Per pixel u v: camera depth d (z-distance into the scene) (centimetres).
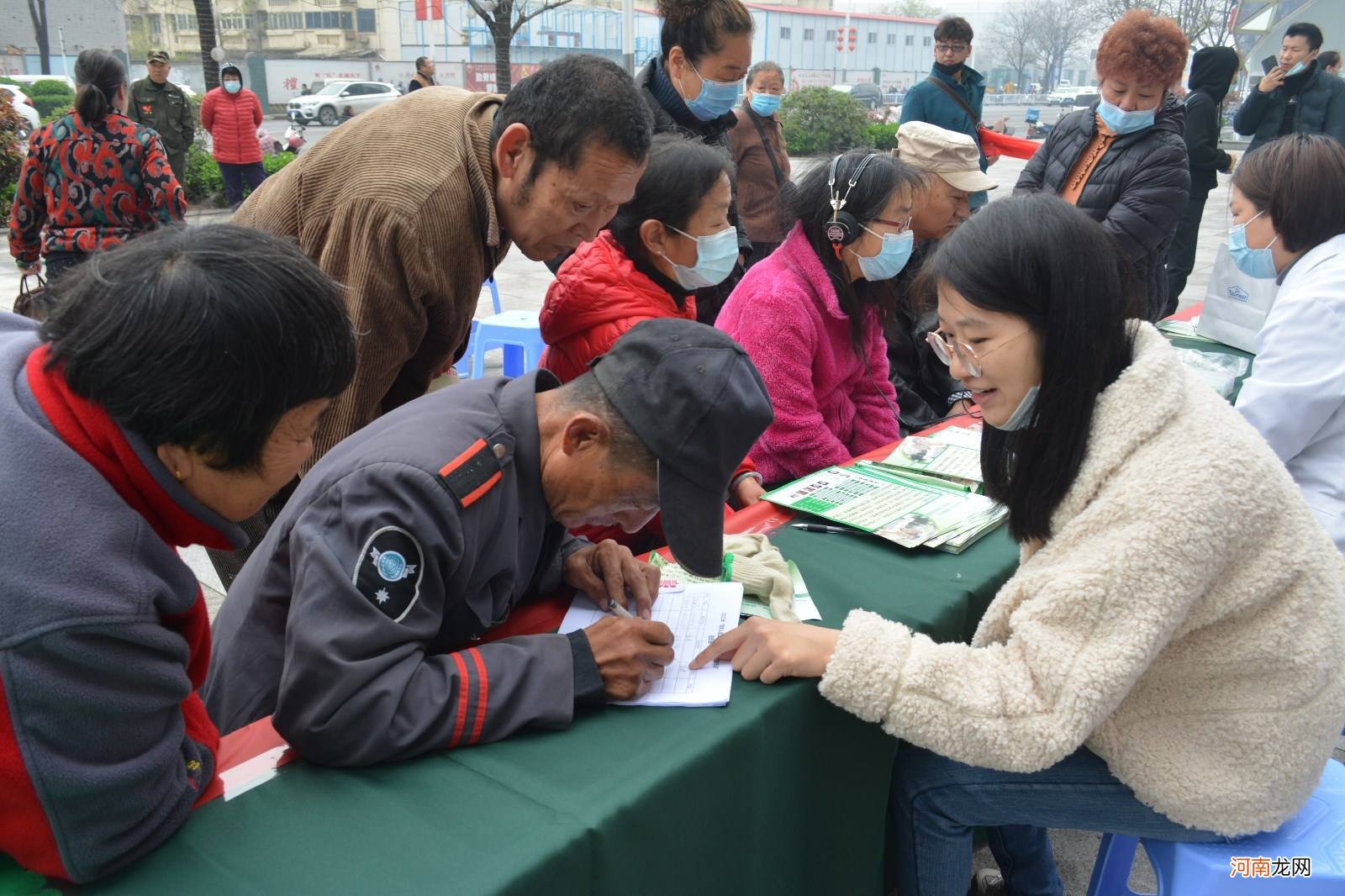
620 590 149
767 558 168
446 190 173
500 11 1282
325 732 109
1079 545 122
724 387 121
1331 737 127
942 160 288
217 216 1012
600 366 131
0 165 970
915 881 159
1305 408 212
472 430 125
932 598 161
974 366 125
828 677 129
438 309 182
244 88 995
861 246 229
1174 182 369
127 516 87
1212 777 126
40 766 83
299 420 90
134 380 81
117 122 428
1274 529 119
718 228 208
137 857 95
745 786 125
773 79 371
